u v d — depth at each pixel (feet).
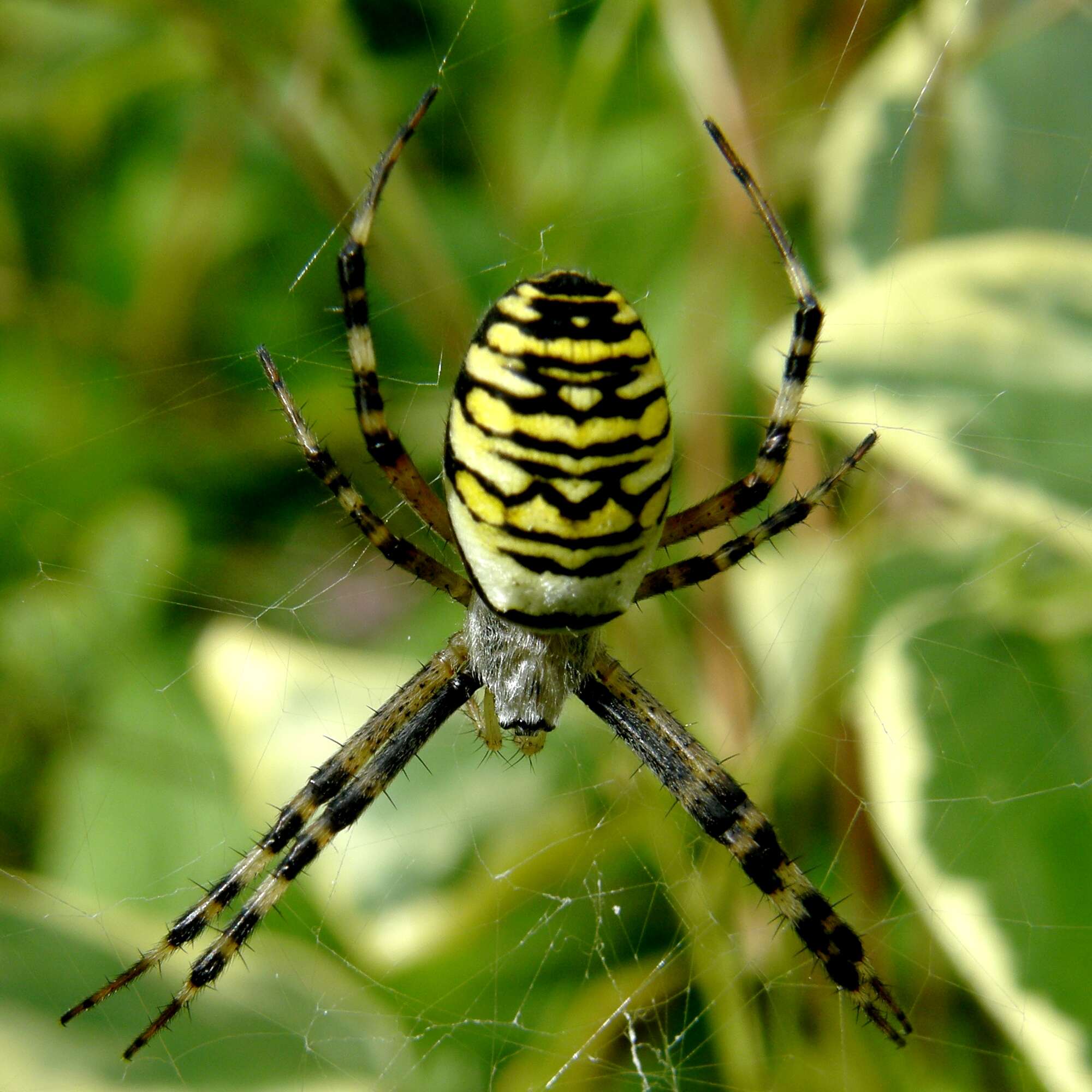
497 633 0.56
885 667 0.58
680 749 0.57
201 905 0.56
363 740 0.57
